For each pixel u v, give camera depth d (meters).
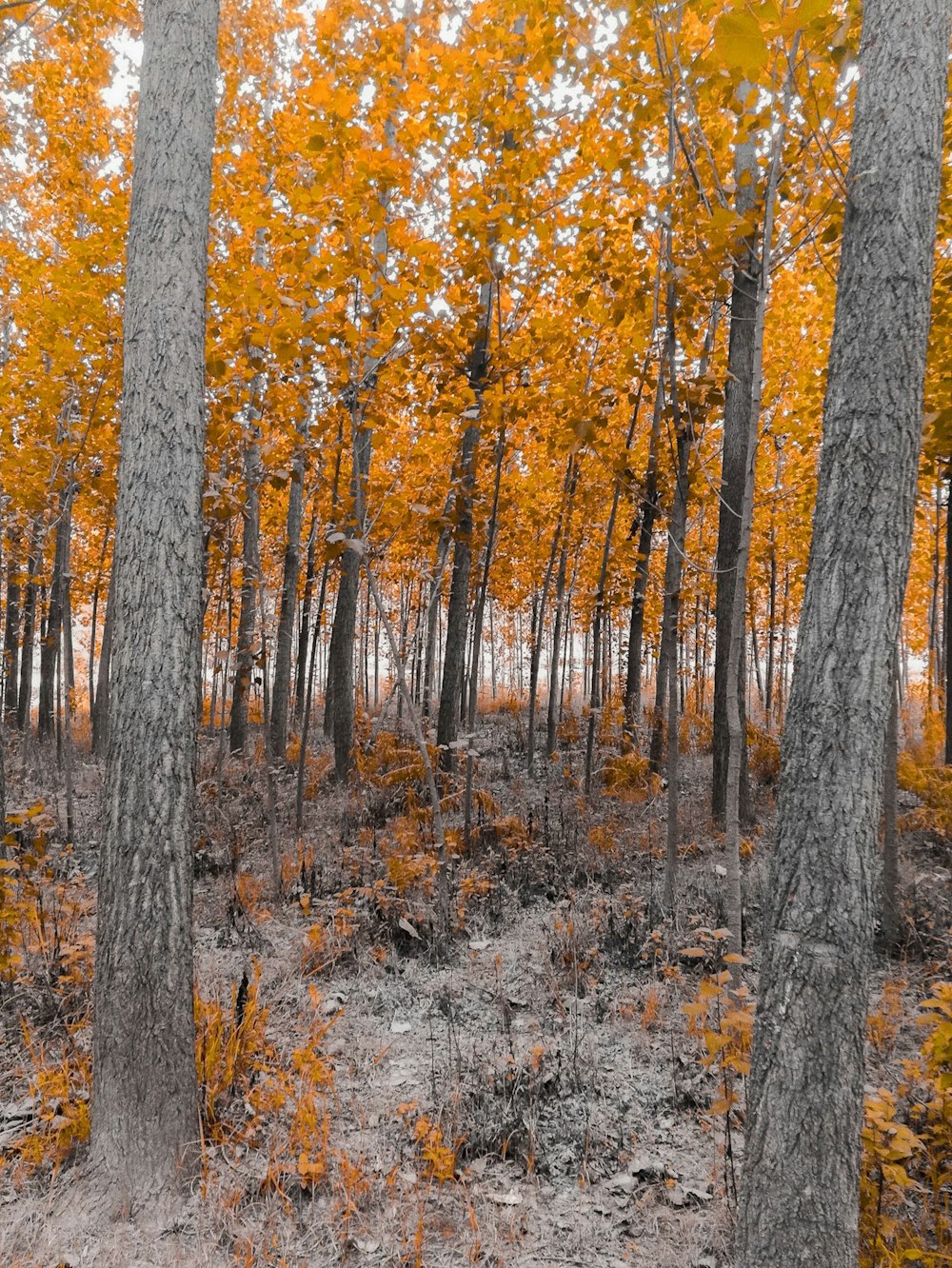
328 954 5.02
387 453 7.41
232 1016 3.88
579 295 5.73
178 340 3.15
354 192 5.23
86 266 6.82
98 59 6.22
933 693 14.76
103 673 13.12
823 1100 2.19
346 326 5.50
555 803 8.76
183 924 3.11
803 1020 2.22
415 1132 3.21
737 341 7.20
